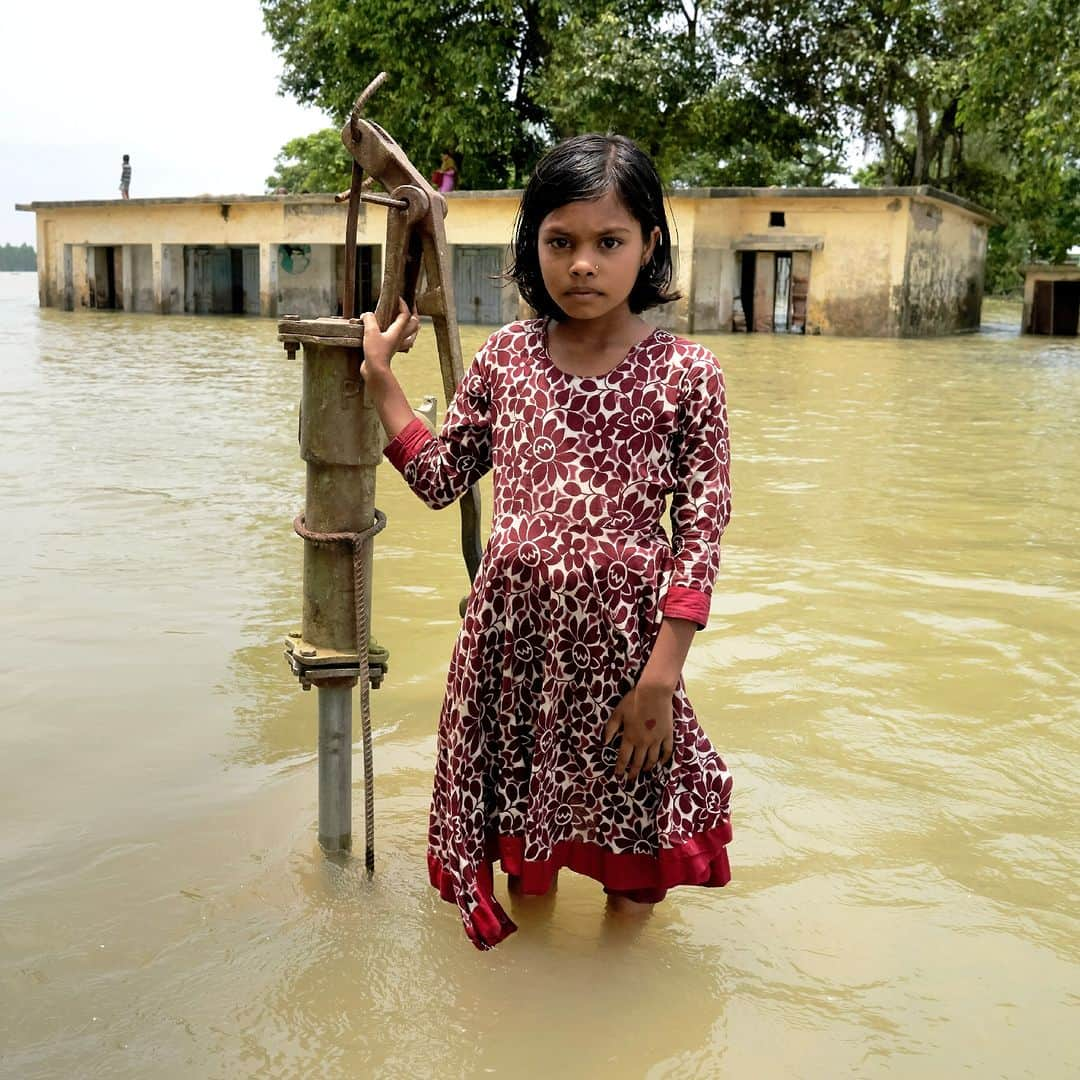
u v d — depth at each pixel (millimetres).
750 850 2703
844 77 25578
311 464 2480
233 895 2469
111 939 2303
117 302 28547
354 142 2436
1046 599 4598
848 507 6285
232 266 27625
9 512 5785
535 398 2246
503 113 26594
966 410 10609
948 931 2393
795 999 2164
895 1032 2070
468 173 27297
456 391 2463
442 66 26094
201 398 10602
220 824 2771
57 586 4559
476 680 2273
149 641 3975
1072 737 3322
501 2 25359
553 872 2354
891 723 3398
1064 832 2799
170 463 7215
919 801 2941
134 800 2883
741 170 28969
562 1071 1953
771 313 22203
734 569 4992
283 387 11633
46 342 17516
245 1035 2025
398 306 2410
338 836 2639
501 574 2236
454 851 2287
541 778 2266
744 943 2348
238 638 4023
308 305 25953
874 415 10141
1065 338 21984
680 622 2162
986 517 6070
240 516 5805
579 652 2230
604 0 25266
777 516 6043
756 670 3797
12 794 2904
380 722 3373
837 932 2387
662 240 2244
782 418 9836
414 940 2324
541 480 2232
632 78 24000
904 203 20594
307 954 2264
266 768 3072
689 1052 2008
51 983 2156
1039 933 2385
